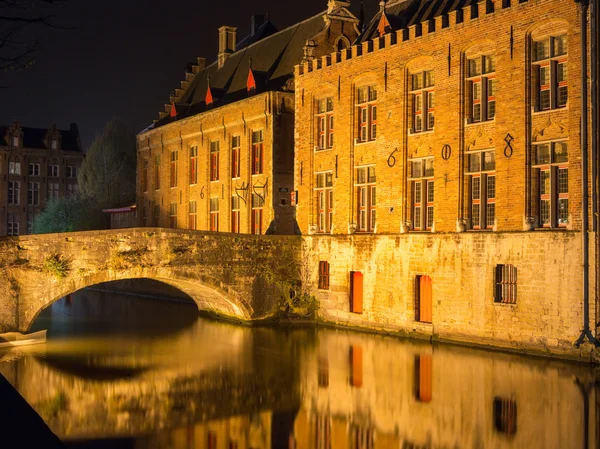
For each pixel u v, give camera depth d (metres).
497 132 21.84
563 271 19.75
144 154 46.75
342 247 27.83
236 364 21.52
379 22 27.67
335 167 28.52
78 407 16.91
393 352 22.23
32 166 72.12
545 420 14.59
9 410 7.89
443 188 23.58
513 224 21.27
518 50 21.22
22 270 24.25
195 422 15.61
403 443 13.75
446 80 23.55
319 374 19.83
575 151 19.61
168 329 28.98
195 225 40.22
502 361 19.95
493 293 21.72
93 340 26.20
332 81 28.64
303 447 13.74
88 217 53.59
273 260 29.22
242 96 37.44
